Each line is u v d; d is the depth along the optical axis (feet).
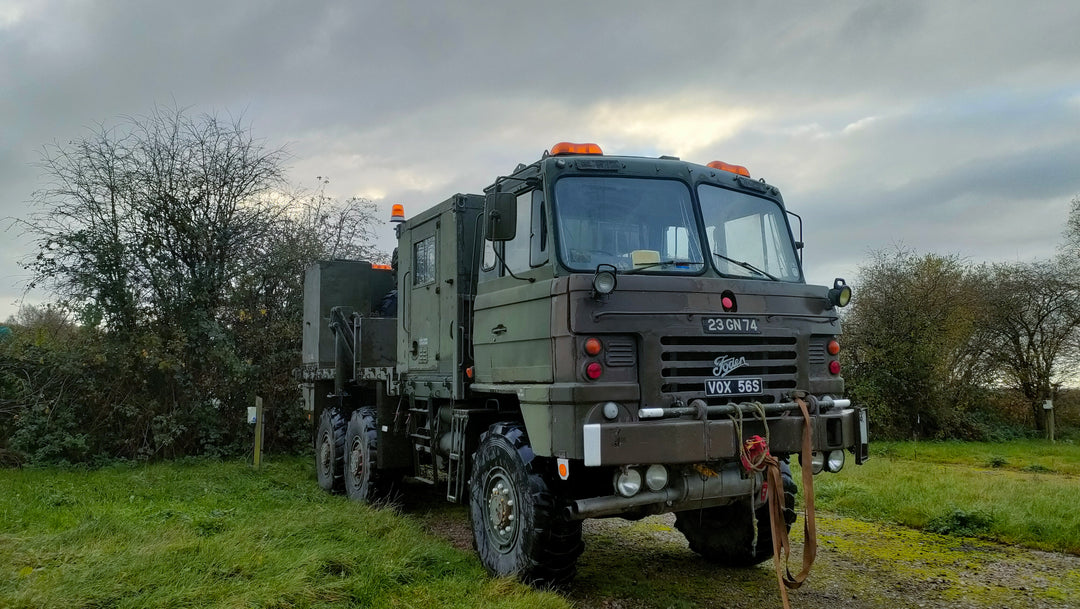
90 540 18.83
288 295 46.14
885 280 71.15
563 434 14.97
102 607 13.67
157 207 41.39
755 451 15.05
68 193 39.60
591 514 15.49
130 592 14.42
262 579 15.48
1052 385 78.07
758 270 18.47
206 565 16.10
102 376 39.47
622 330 15.10
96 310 38.86
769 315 16.79
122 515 22.66
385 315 33.27
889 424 66.23
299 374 39.24
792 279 19.44
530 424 16.25
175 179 42.47
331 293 34.01
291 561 16.79
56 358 37.86
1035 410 77.66
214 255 43.62
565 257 16.35
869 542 22.93
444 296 22.18
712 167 19.31
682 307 15.70
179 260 42.88
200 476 33.68
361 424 27.68
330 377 31.86
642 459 14.33
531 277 17.11
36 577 15.05
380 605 15.25
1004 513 24.67
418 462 24.54
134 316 40.45
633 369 15.26
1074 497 27.89
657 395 15.15
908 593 17.60
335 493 29.76
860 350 69.87
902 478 35.27
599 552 21.36
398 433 26.03
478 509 18.61
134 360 39.42
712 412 15.29
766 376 16.46
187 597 14.19
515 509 16.88
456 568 18.28
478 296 19.88
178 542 17.93
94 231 39.99
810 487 15.49
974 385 74.79
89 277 38.73
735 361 16.16
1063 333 76.69
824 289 18.29
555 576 16.39
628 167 17.67
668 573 19.19
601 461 14.07
